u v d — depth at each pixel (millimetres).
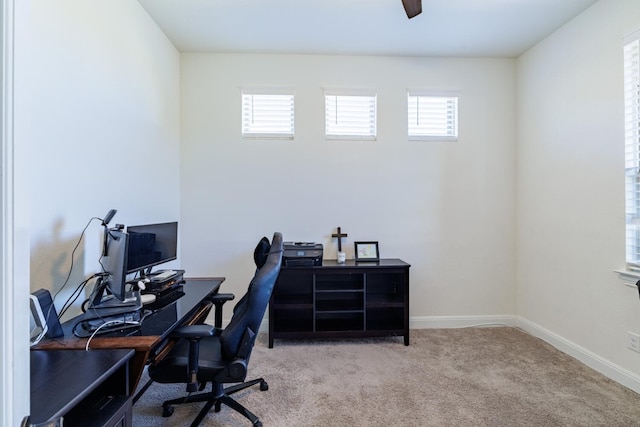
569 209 2447
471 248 3074
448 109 3086
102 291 1544
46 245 1425
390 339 2750
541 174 2740
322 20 2447
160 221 2568
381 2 2238
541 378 2100
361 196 3035
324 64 3000
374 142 3035
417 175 3059
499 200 3072
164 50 2629
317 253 2674
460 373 2168
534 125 2826
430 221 3066
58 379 953
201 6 2273
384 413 1747
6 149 553
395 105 3041
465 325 3047
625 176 2025
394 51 2938
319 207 3020
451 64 3057
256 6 2275
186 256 2961
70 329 1359
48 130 1432
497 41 2762
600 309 2180
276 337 2596
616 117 2076
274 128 3025
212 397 1707
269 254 1670
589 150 2271
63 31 1517
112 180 1930
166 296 1900
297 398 1888
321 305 2740
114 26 1942
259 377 2123
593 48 2234
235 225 2982
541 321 2748
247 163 2986
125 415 1096
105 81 1854
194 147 2955
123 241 1414
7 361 543
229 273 2980
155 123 2479
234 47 2857
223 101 2963
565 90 2484
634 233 1999
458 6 2266
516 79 3061
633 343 1962
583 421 1673
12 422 548
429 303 3055
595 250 2221
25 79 589
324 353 2486
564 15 2367
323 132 3006
